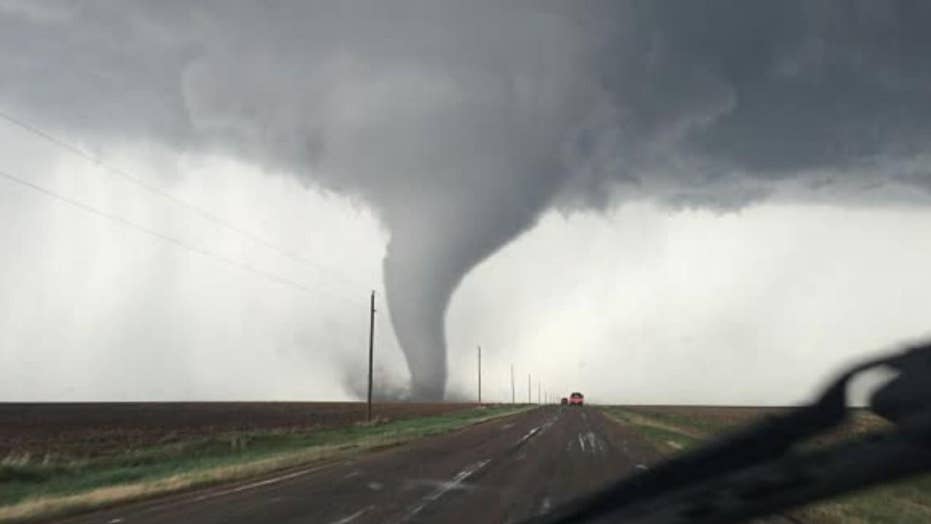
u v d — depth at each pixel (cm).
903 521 1393
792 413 548
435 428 5678
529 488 1958
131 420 7631
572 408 14250
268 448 3684
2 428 6150
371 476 2297
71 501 1722
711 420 7456
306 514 1536
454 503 1689
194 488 2016
